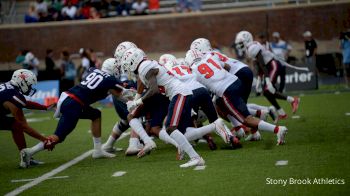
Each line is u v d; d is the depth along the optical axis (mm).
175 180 17094
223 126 19438
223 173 17531
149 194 15820
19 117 20609
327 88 42062
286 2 54781
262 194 15102
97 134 21594
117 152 22828
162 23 52812
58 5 54312
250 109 23891
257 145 21797
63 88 43719
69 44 53312
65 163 21141
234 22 52281
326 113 29312
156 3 55500
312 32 51719
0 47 53531
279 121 27859
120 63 21969
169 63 22109
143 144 22516
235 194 15234
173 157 20719
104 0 54438
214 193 15453
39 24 53344
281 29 51938
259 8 51938
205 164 18969
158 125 20812
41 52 53531
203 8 55625
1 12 57094
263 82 28750
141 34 53094
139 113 21094
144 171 18641
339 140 21609
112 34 53125
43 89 42625
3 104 20516
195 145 22953
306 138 22516
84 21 53188
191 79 20641
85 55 45844
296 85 41781
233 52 48906
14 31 53438
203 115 23672
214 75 21609
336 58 46375
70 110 20766
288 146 21094
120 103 22219
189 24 52688
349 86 42156
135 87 23500
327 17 51531
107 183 17391
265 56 28156
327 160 18312
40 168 20500
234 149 21328
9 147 25797
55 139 20562
